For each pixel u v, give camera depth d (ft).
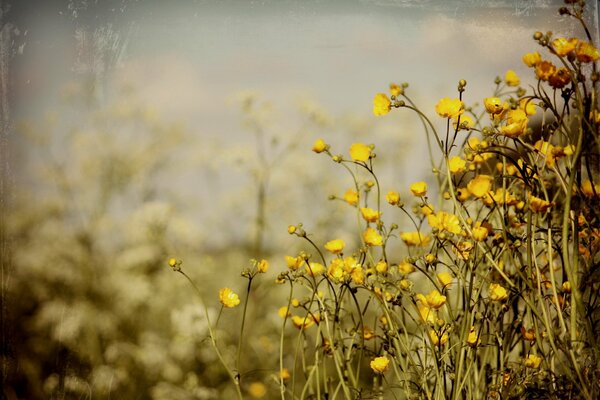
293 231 5.33
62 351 6.55
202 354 6.94
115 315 6.97
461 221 5.31
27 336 6.44
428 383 5.41
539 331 5.33
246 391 6.70
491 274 5.45
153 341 6.88
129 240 7.22
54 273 6.64
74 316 6.60
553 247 5.32
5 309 6.28
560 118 5.21
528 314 5.39
